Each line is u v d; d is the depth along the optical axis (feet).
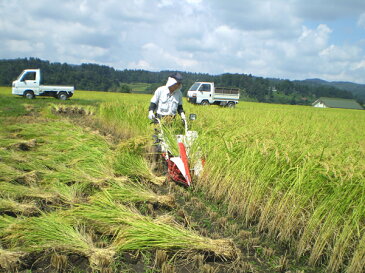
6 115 42.52
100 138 25.99
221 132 19.13
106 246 10.44
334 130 31.91
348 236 10.59
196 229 12.65
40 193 13.74
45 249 9.98
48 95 82.38
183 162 17.04
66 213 11.67
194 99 88.74
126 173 17.34
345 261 11.26
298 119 41.22
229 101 93.91
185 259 10.39
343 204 11.34
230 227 13.19
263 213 13.14
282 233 12.41
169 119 19.76
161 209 14.10
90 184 15.55
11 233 10.36
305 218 12.44
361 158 15.62
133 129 31.71
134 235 10.56
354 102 304.71
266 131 20.03
